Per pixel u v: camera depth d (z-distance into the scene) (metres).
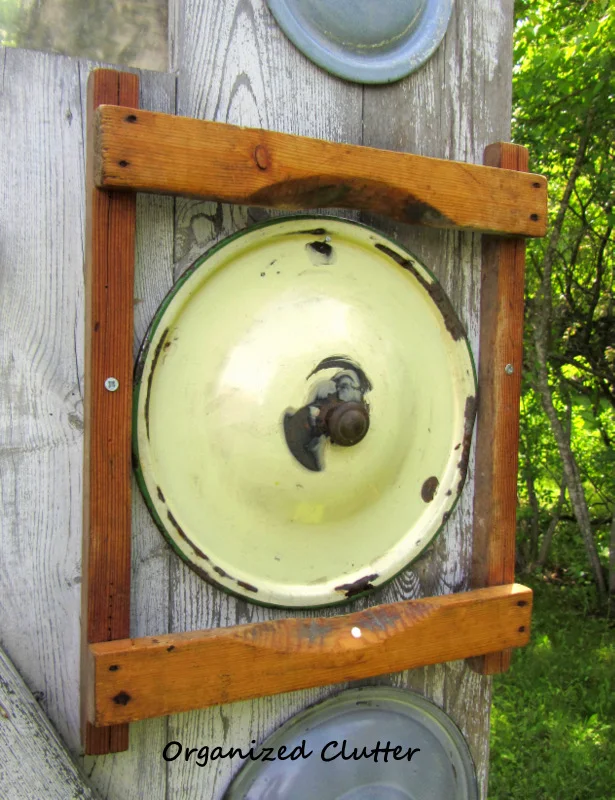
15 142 1.26
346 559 1.51
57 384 1.31
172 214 1.36
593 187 3.95
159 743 1.41
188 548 1.35
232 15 1.41
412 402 1.54
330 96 1.51
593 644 3.43
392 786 1.62
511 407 1.65
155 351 1.31
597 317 4.43
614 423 4.54
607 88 3.40
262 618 1.47
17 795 1.14
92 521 1.25
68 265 1.31
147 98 1.34
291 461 1.38
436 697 1.69
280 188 1.34
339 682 1.42
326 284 1.46
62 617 1.33
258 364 1.36
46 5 1.65
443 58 1.62
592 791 2.45
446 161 1.49
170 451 1.33
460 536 1.67
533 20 3.79
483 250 1.67
